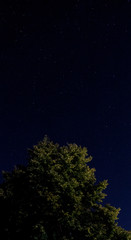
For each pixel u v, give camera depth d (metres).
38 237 14.34
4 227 14.97
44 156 15.74
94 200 15.47
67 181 14.73
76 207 14.05
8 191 15.10
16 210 14.40
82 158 16.86
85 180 15.99
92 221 15.08
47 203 13.65
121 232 15.52
